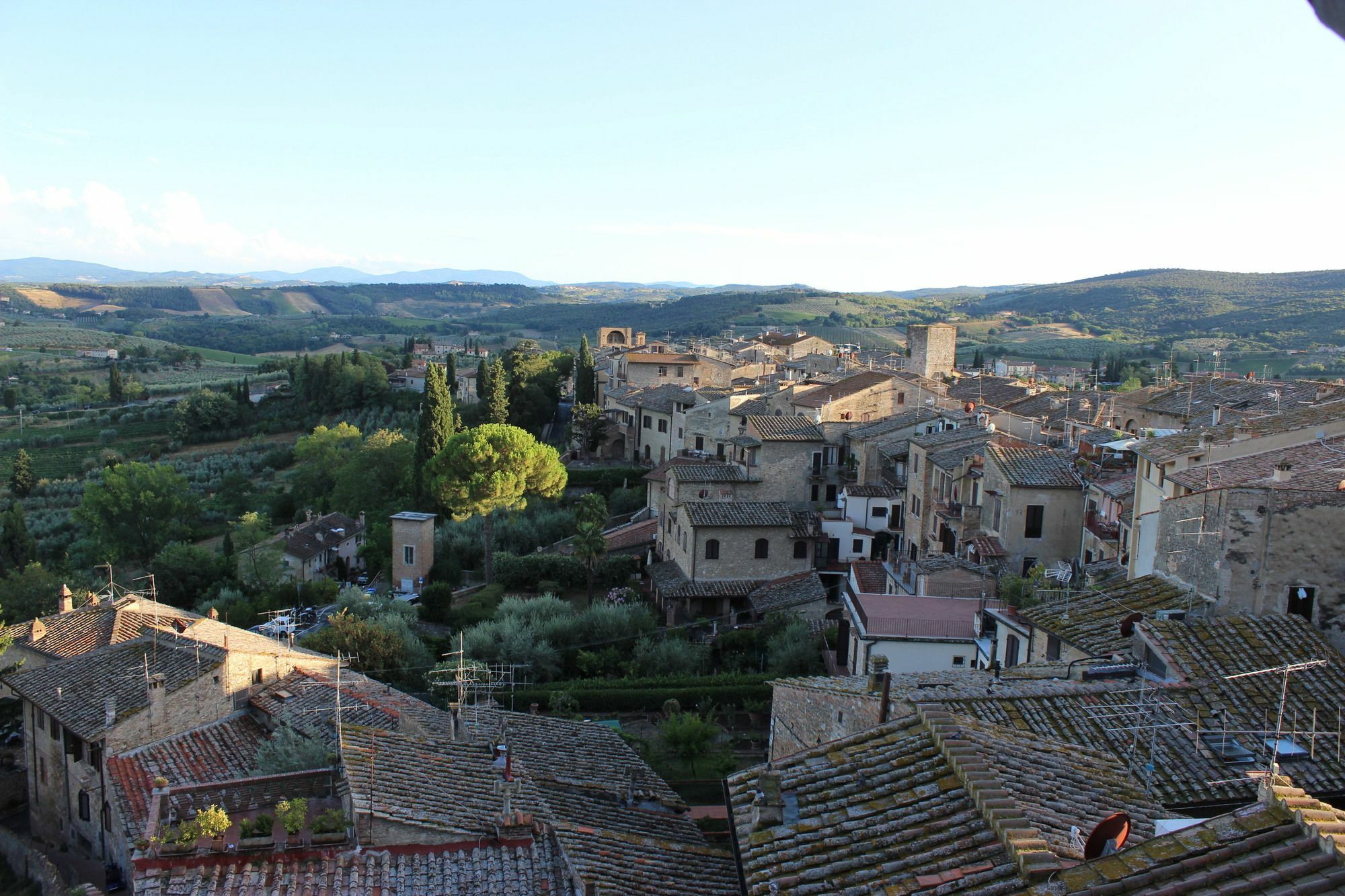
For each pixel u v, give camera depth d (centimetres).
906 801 1559
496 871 2195
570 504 10375
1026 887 1245
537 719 4109
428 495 9906
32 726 4284
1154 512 3706
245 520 10075
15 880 3706
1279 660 2469
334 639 5716
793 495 8050
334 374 16912
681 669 6100
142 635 4800
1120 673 2623
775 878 1459
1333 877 981
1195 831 1125
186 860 2086
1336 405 3988
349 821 2295
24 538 9281
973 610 4159
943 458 6197
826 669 5659
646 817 3194
